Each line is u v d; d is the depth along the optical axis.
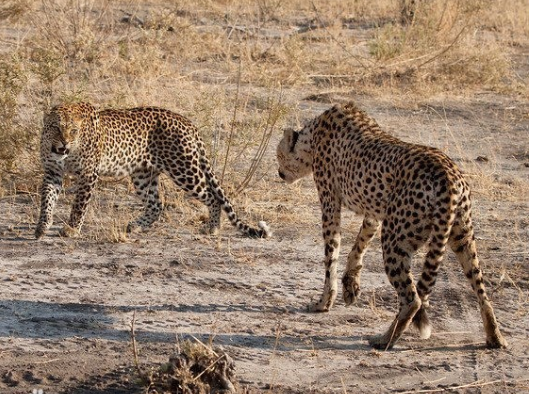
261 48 24.97
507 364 9.95
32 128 15.52
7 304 10.88
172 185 15.49
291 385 9.23
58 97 16.95
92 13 26.30
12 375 9.09
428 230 9.79
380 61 24.45
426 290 9.98
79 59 21.08
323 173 11.32
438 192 9.63
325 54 25.30
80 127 12.98
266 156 17.38
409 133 19.62
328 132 11.27
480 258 13.12
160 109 14.06
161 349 9.86
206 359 9.00
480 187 16.55
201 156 13.97
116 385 9.02
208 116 16.27
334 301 11.56
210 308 11.16
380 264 12.93
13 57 16.08
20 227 13.60
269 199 15.55
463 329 10.88
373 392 9.17
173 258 12.70
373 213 10.56
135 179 14.00
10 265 12.15
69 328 10.33
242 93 20.84
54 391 8.89
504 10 31.28
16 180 15.30
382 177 10.27
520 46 28.70
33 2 24.28
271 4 28.70
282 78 22.61
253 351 10.01
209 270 12.38
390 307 11.48
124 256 12.69
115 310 10.89
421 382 9.45
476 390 9.30
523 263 13.01
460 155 18.14
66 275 11.93
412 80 23.50
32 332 10.16
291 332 10.59
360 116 11.16
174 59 23.34
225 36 25.92
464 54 25.16
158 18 25.25
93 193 14.29
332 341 10.38
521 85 23.97
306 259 13.03
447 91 23.17
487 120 21.11
